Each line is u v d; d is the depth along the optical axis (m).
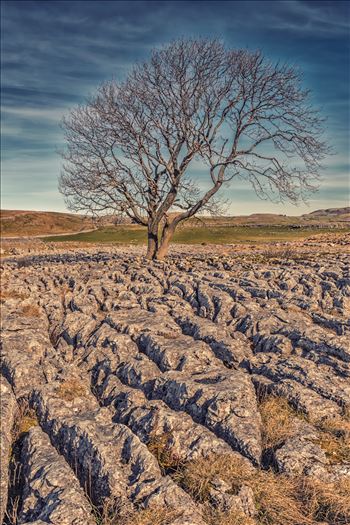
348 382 10.57
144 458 7.78
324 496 7.03
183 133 28.34
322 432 8.85
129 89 28.47
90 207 29.75
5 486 7.85
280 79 27.80
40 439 8.74
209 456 8.01
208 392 9.48
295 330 12.80
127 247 54.06
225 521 6.61
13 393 10.96
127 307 16.84
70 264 28.94
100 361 12.66
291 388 10.12
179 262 26.36
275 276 19.50
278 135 28.75
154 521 6.54
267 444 8.45
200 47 27.75
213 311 15.83
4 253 52.38
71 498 7.05
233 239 53.78
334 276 18.41
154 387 10.69
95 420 9.12
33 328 15.40
